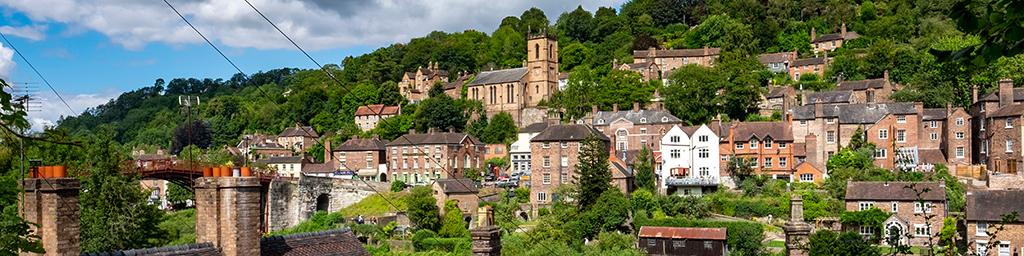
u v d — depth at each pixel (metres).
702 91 157.38
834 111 130.12
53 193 25.89
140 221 61.56
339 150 166.75
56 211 25.91
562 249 92.69
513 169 144.62
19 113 17.45
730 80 159.75
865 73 173.00
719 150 126.31
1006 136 112.88
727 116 151.88
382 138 183.50
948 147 124.56
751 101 158.00
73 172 68.31
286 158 169.50
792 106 144.38
